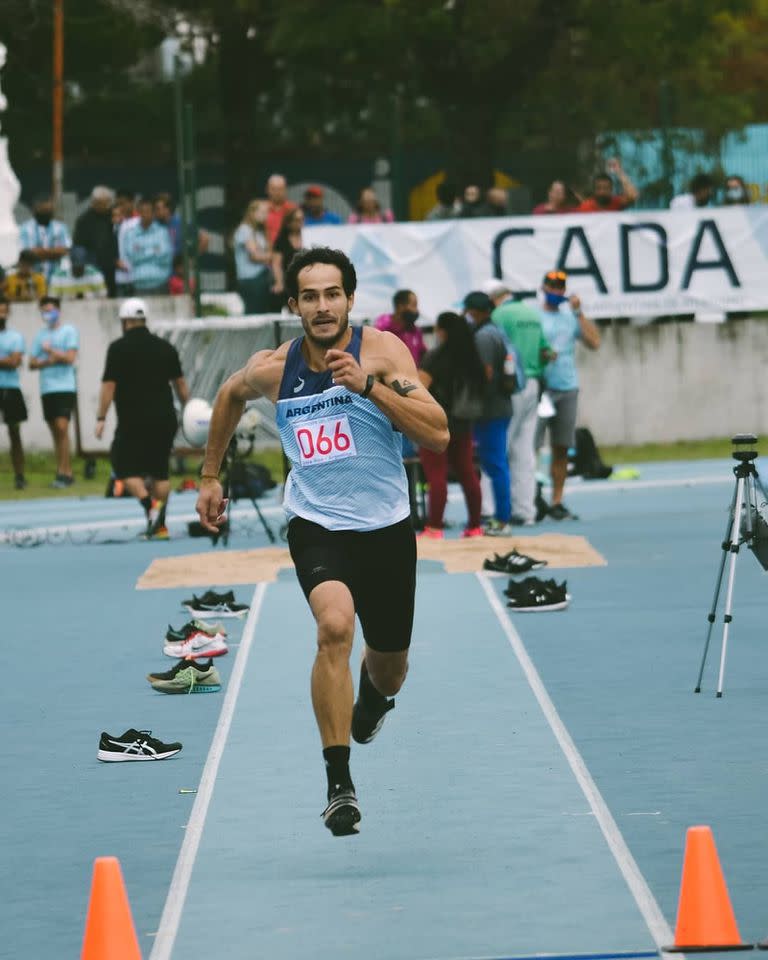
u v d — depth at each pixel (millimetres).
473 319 44969
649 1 87875
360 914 15945
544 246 70812
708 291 72562
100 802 20688
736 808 19250
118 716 25859
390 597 18594
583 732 23531
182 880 17281
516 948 14773
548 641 30812
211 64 121438
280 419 18609
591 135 71688
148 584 39906
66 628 34594
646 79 91562
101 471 69500
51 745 24062
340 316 18172
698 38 91812
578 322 50312
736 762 21469
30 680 29141
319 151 94812
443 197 71000
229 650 31047
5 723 25703
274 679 28188
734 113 78812
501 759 22109
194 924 15844
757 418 74938
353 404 18281
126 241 71812
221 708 26109
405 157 72188
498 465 45500
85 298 72000
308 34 86562
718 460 69125
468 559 41312
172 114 119062
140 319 49375
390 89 93375
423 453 45156
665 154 71875
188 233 70125
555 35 84875
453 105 72500
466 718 24688
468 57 85562
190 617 35156
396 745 23156
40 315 71750
